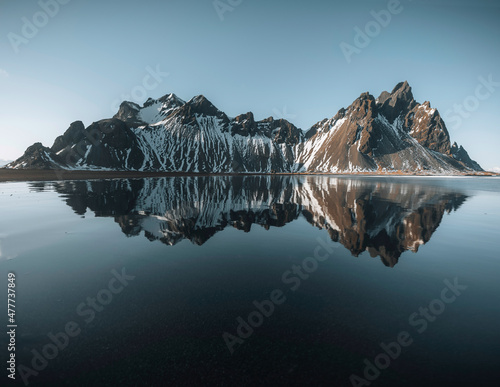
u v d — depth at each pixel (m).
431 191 54.41
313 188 61.16
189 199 37.06
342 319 7.49
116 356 6.07
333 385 5.19
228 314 7.74
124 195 40.34
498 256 12.98
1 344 6.46
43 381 5.38
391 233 17.78
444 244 15.11
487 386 5.12
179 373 5.57
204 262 12.07
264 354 6.10
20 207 27.34
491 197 43.00
